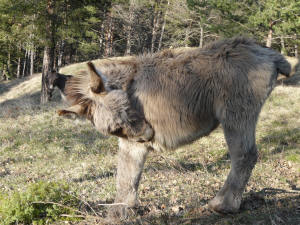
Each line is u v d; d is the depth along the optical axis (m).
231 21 17.48
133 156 3.63
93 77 3.04
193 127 3.50
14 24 15.21
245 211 3.74
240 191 3.52
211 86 3.38
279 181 5.19
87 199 4.84
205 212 3.89
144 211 4.21
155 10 29.62
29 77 29.09
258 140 8.09
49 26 15.15
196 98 3.40
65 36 15.47
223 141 8.11
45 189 4.53
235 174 3.47
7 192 5.29
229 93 3.32
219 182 5.23
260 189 4.68
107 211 4.14
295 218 3.49
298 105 11.65
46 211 4.30
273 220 3.38
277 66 3.49
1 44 20.31
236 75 3.31
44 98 15.98
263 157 6.78
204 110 3.45
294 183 5.21
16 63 43.91
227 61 3.37
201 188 4.93
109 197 4.88
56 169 6.79
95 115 3.15
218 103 3.39
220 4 16.67
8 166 7.19
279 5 16.14
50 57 15.75
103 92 3.10
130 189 3.76
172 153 7.34
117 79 3.42
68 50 37.75
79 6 16.20
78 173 6.30
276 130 8.80
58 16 15.44
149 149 3.66
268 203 4.03
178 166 6.35
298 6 15.48
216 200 3.68
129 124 3.11
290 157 6.63
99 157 7.49
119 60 3.72
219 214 3.66
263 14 16.44
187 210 4.06
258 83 3.33
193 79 3.40
